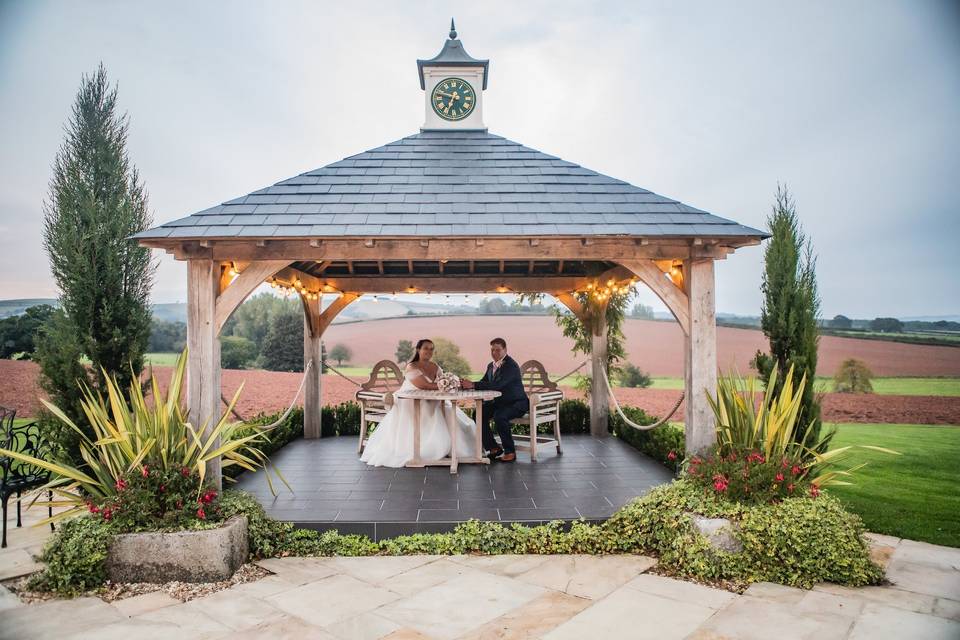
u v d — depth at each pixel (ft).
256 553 14.05
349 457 23.97
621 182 19.10
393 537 14.93
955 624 10.49
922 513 18.12
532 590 12.08
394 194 17.89
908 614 10.93
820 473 16.83
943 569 13.43
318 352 29.30
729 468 14.44
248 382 49.14
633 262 16.81
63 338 18.49
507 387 23.08
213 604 11.42
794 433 17.98
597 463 22.47
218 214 16.49
